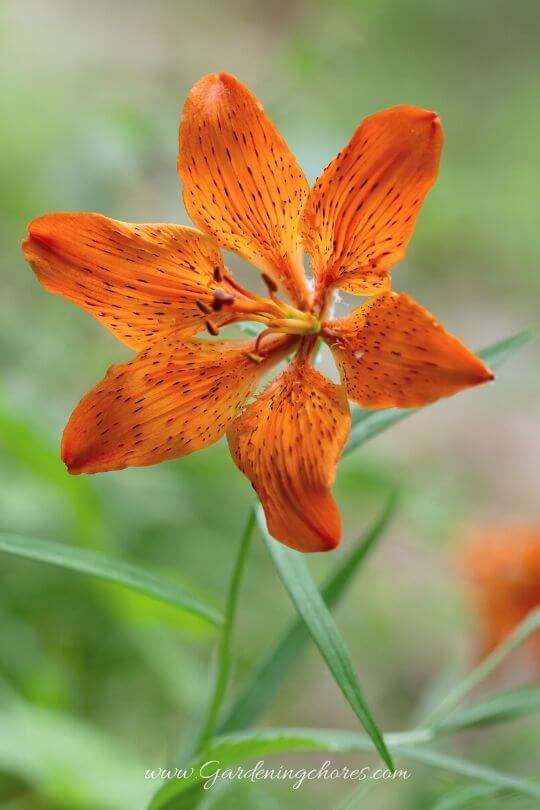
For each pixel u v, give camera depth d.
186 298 0.43
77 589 0.61
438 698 0.59
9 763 0.50
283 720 0.70
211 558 0.67
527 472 1.04
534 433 1.10
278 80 0.78
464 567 0.64
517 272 1.34
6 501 0.61
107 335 0.75
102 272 0.42
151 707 0.60
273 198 0.43
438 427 1.09
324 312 0.44
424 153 0.41
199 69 1.35
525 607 0.62
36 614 0.61
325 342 0.43
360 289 0.43
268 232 0.44
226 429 0.43
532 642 0.62
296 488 0.41
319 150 0.74
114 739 0.57
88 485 0.58
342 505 0.79
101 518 0.60
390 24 1.65
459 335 1.24
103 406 0.42
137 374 0.43
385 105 1.52
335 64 0.75
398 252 0.42
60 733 0.52
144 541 0.64
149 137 0.68
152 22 1.45
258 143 0.42
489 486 1.02
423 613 0.82
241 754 0.41
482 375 0.39
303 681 0.71
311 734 0.42
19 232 0.75
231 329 0.52
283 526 0.40
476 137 1.55
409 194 0.41
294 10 1.55
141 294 0.43
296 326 0.43
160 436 0.42
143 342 0.43
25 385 0.64
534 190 1.44
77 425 0.42
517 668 0.71
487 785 0.47
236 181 0.43
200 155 0.43
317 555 0.75
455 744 0.65
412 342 0.41
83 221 0.42
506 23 1.72
